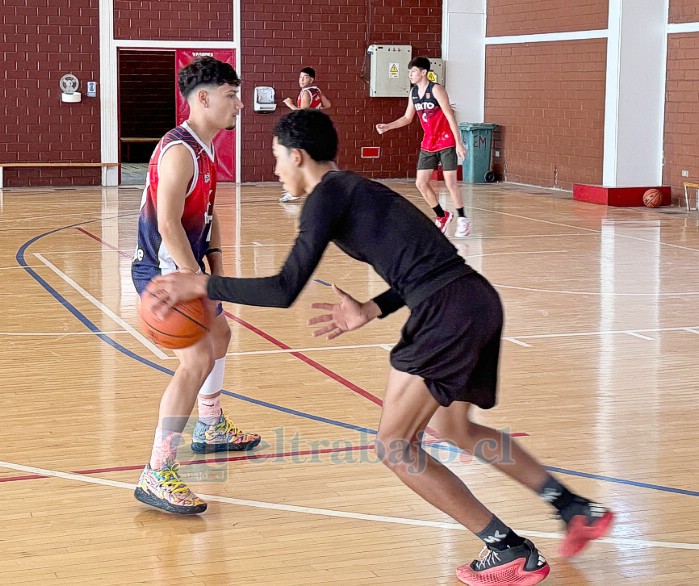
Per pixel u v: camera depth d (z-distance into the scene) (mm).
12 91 15789
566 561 3176
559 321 6902
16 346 6082
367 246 2873
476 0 17453
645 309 7312
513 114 16922
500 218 12570
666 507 3627
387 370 5633
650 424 4652
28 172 16125
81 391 5125
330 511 3594
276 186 16594
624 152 14188
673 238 10906
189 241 3656
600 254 9781
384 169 17609
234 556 3209
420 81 10695
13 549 3236
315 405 4926
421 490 2943
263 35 16734
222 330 4047
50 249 9906
